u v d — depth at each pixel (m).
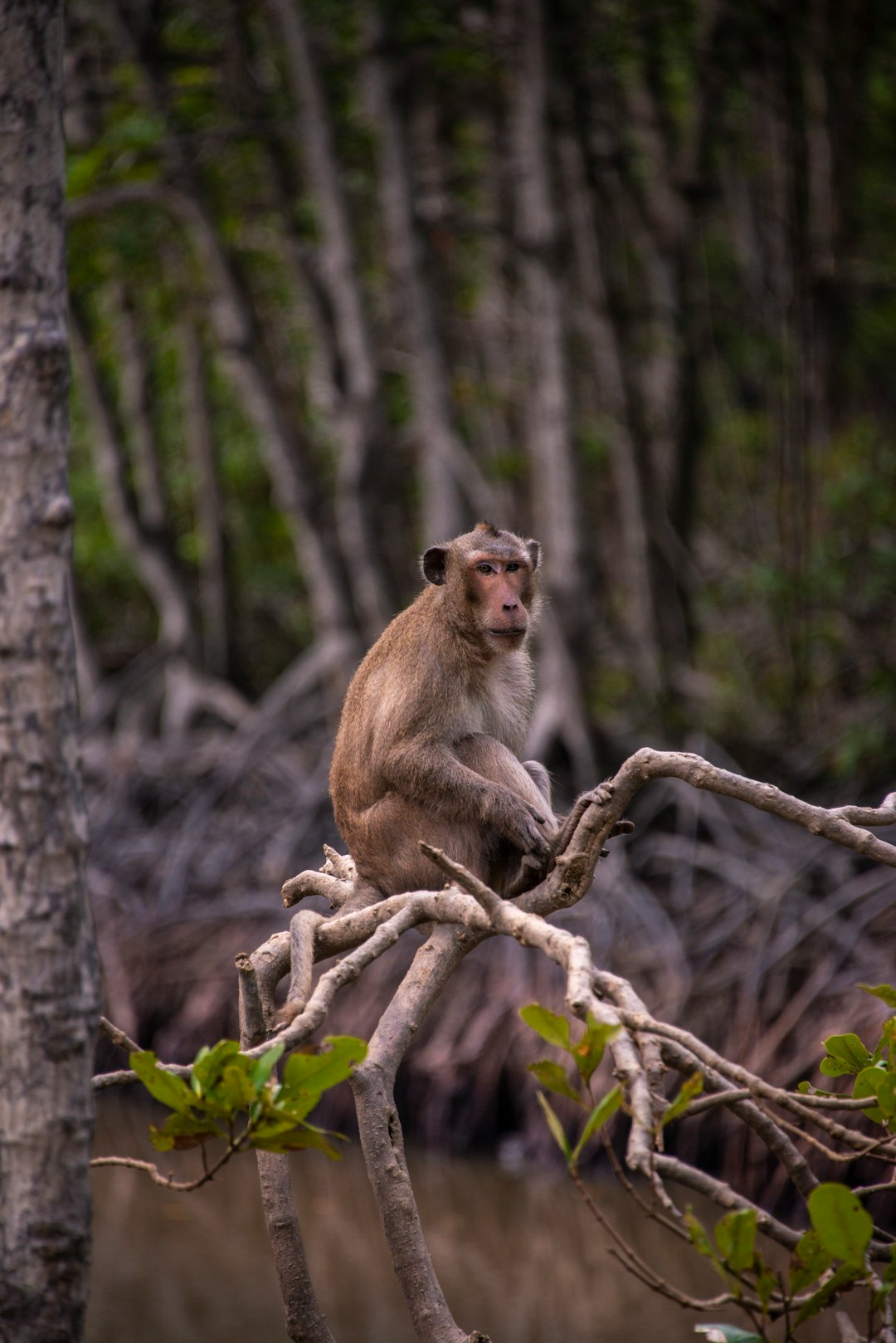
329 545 20.00
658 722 18.41
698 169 20.45
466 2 18.39
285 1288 5.05
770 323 22.45
